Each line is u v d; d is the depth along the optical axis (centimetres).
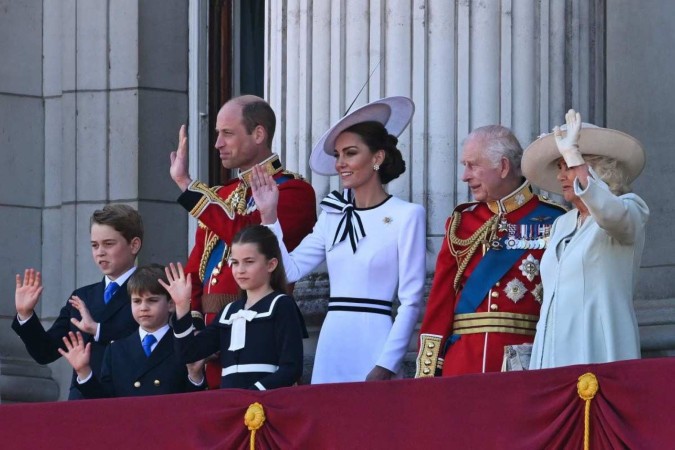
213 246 3578
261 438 2970
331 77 3872
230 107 3588
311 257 3475
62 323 3644
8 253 5025
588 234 3036
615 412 2773
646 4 4050
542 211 3297
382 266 3406
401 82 3766
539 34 3762
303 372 3684
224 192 3581
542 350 3039
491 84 3731
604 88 3928
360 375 3375
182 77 4959
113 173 4916
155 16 4941
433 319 3294
